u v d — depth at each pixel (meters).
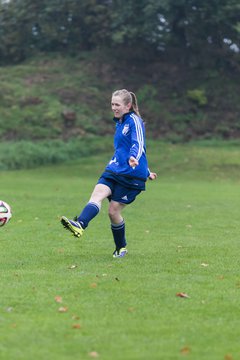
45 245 26.05
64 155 84.12
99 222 33.34
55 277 19.80
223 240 27.89
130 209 39.78
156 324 15.27
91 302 17.05
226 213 38.16
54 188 56.28
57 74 103.88
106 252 24.52
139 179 22.11
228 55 106.25
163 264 22.05
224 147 89.75
